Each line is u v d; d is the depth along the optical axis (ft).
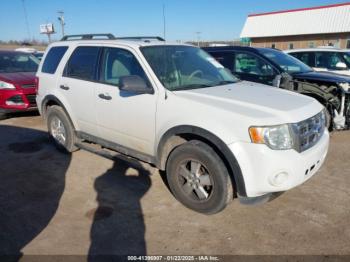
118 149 14.15
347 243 9.79
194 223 10.85
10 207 11.84
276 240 9.95
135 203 12.16
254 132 9.68
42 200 12.37
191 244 9.78
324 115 12.01
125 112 13.00
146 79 12.36
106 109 13.83
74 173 14.83
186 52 14.48
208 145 10.84
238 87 13.17
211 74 14.16
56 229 10.48
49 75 17.02
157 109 11.82
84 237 10.08
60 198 12.52
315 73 21.61
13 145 18.74
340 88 19.40
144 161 13.15
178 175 11.68
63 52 16.58
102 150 15.28
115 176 14.53
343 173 14.84
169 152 12.32
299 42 125.59
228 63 23.59
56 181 14.01
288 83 20.30
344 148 18.21
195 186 11.26
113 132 13.96
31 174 14.73
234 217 11.20
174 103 11.37
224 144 10.06
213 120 10.36
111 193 12.94
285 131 9.80
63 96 16.05
